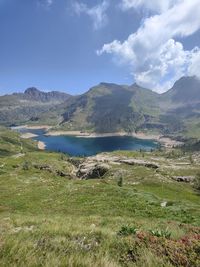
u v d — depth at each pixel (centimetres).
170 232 1302
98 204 4628
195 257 916
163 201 4731
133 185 13725
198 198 10694
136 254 984
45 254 910
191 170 19462
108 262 859
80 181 8788
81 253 959
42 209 4622
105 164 19538
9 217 2169
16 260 825
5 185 8812
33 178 11094
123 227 1328
